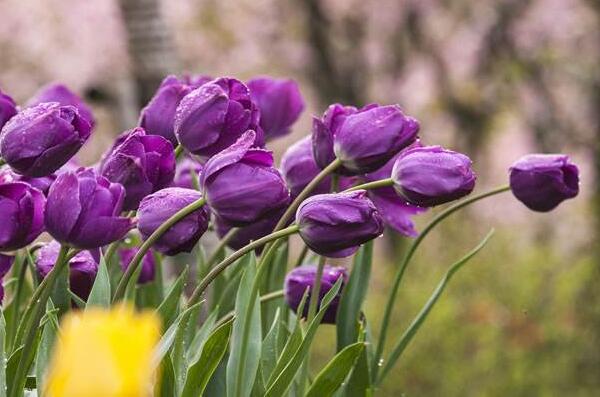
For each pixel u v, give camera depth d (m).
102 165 1.62
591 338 7.88
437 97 15.29
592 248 8.38
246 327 1.50
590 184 13.68
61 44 9.67
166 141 1.56
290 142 13.84
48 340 1.43
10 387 1.43
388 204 1.74
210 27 13.14
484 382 7.84
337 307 1.72
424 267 8.62
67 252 1.46
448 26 14.96
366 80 14.96
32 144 1.48
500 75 14.87
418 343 7.96
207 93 1.58
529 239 10.91
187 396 1.42
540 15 14.39
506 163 15.30
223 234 1.77
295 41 14.20
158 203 1.51
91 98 8.73
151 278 1.78
